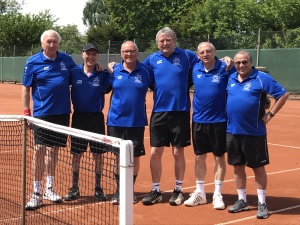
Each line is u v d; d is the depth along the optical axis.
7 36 47.38
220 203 6.17
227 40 26.09
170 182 7.59
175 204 6.36
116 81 6.30
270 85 5.67
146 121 6.43
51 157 6.09
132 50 6.20
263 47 25.22
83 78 6.52
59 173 6.52
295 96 23.72
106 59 31.66
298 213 6.05
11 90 32.22
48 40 6.32
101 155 5.54
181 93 6.27
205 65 6.11
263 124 5.77
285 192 7.07
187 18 39.78
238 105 5.71
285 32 25.31
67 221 5.39
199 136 6.21
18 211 5.77
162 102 6.30
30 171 6.42
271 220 5.77
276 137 12.44
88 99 6.51
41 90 6.38
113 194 5.46
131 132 6.30
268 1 34.38
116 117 6.30
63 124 6.50
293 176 8.05
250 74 5.75
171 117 6.29
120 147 3.52
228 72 6.08
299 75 23.75
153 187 6.48
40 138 5.96
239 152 5.89
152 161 6.43
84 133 4.26
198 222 5.69
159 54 6.39
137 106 6.28
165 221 5.73
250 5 34.09
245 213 6.03
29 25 48.28
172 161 9.16
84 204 5.89
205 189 7.18
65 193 6.19
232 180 7.68
